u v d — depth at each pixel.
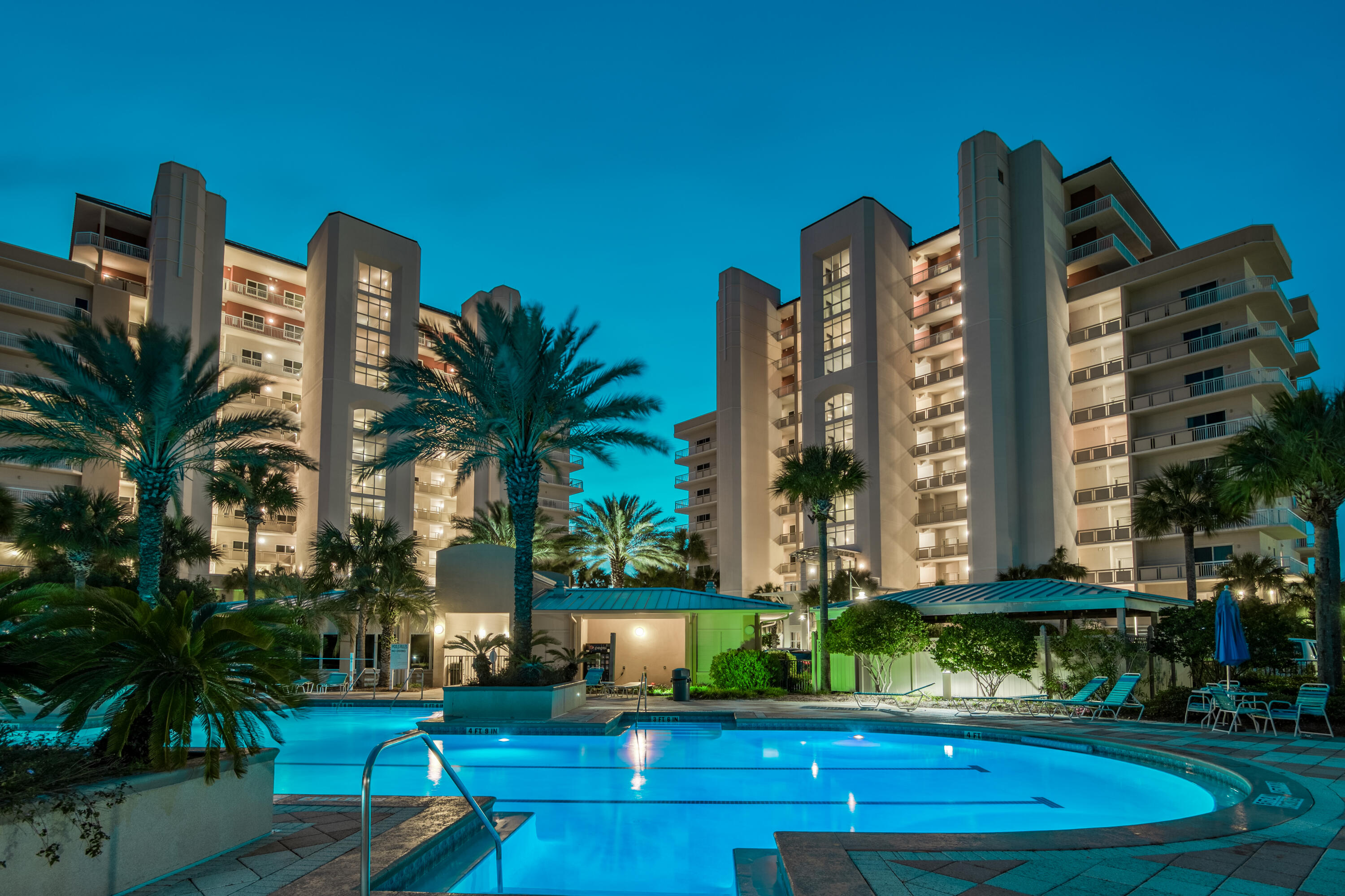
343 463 57.69
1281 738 14.35
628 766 13.04
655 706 21.25
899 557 59.59
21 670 6.71
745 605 28.72
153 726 6.09
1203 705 17.11
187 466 26.81
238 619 6.90
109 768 5.92
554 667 28.17
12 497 35.69
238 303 62.53
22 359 48.28
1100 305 55.84
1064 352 55.34
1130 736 14.49
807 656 37.44
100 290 52.25
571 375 22.89
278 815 7.72
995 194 56.22
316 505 56.38
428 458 25.23
